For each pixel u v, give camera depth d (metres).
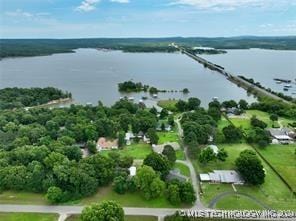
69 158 143.25
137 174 118.25
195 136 168.12
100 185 125.12
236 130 175.88
